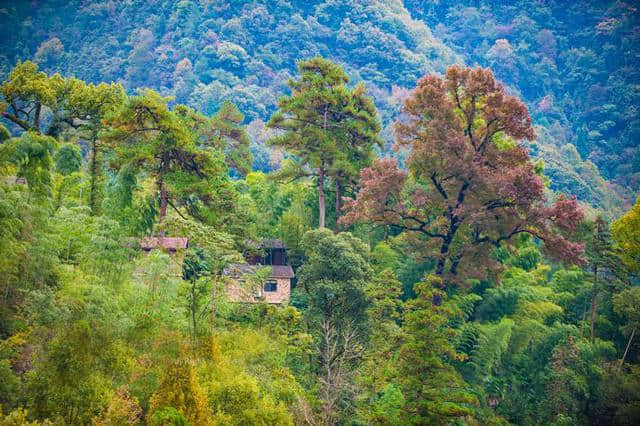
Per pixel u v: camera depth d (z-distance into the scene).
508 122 59.53
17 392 31.62
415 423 43.16
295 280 63.06
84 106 62.28
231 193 60.12
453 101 61.84
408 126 63.00
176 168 59.81
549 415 58.12
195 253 49.75
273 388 42.88
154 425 31.84
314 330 50.56
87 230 46.72
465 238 61.22
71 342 33.16
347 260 50.75
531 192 56.28
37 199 47.56
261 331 50.69
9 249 37.22
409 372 44.47
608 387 59.56
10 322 36.31
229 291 53.72
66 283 40.19
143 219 56.84
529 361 61.97
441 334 46.53
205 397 34.75
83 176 60.75
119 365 36.09
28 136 49.06
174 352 39.66
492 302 63.41
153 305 43.41
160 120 57.72
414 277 62.78
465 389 52.31
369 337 49.72
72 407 31.77
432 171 59.56
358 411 44.75
